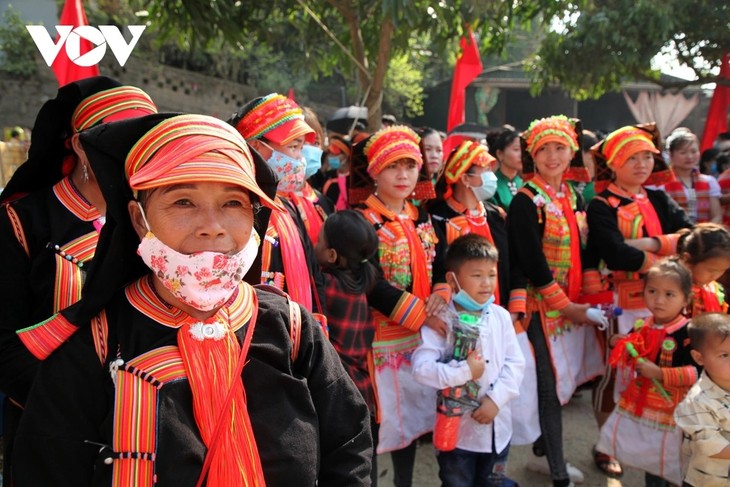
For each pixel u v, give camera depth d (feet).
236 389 3.75
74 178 5.81
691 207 16.65
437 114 51.42
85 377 3.67
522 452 12.23
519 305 10.27
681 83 29.04
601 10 25.94
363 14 16.10
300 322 4.26
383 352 9.33
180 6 15.74
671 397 8.82
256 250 4.05
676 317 9.04
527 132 11.00
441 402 8.57
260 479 3.70
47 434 3.57
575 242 10.89
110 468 3.52
